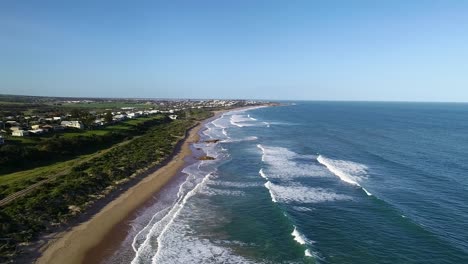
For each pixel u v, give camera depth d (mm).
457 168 55875
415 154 68625
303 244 29062
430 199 40344
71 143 67312
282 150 74875
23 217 31641
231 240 30750
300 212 36719
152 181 49531
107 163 55094
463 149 74375
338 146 79750
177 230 32844
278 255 27812
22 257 26406
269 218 35500
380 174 52031
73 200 38062
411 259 26703
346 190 44125
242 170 56469
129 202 40375
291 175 52188
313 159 64625
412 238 30250
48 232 30922
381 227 32656
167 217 36031
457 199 40344
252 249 28969
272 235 31547
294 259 27109
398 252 27844
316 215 35812
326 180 49031
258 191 44594
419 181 47938
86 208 37344
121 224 33969
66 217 33969
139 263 26656
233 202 40594
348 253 27812
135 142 77062
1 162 50781
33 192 38656
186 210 38062
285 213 35688
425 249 28219
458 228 32219
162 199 41812
